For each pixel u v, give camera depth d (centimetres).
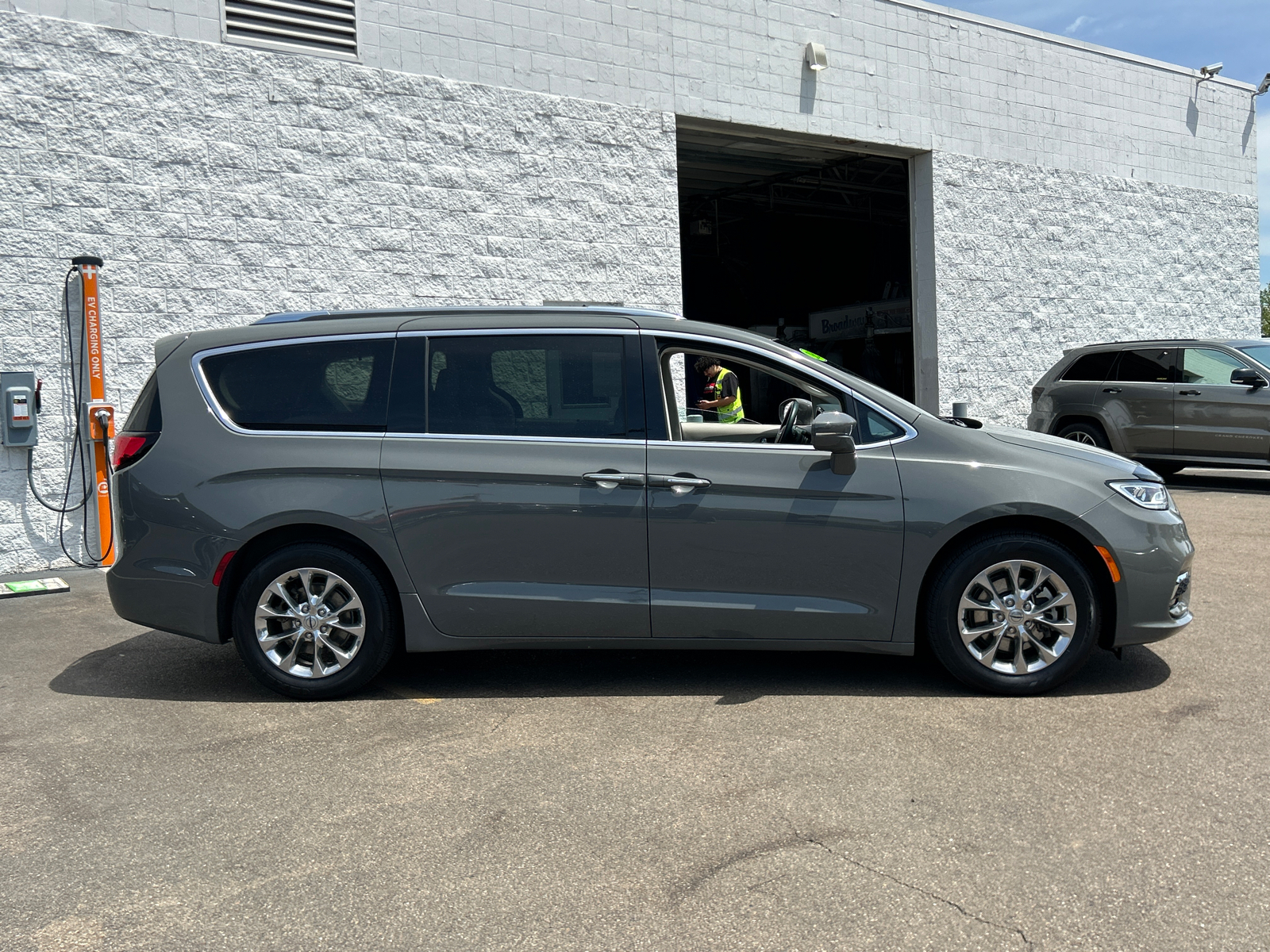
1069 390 1274
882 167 1742
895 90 1348
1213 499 1095
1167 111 1667
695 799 357
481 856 318
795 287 2333
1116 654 479
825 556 466
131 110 852
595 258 1088
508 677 517
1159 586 459
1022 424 1514
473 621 477
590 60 1081
